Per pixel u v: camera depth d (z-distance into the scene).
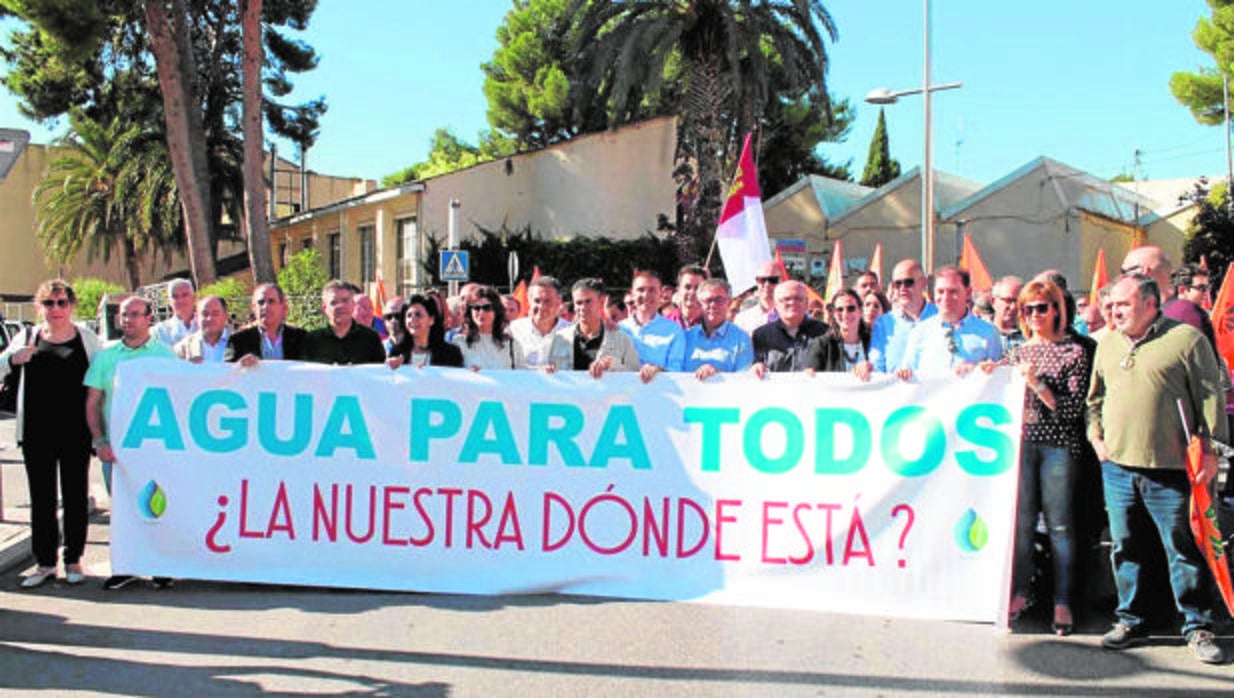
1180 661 4.45
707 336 6.18
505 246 24.36
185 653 4.57
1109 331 4.77
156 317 17.89
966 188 30.27
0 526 7.00
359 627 4.91
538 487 5.46
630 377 5.41
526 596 5.42
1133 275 4.59
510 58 34.81
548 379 5.46
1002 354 5.61
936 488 5.05
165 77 20.83
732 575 5.29
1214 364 4.45
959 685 4.18
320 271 21.02
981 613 4.97
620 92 21.45
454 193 24.98
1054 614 4.89
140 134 29.06
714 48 21.97
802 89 23.03
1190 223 23.75
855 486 5.15
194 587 5.67
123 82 29.47
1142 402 4.50
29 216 36.78
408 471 5.55
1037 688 4.14
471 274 24.30
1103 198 26.69
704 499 5.32
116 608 5.25
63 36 18.44
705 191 22.22
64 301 5.67
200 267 21.47
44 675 4.30
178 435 5.68
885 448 5.12
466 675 4.29
